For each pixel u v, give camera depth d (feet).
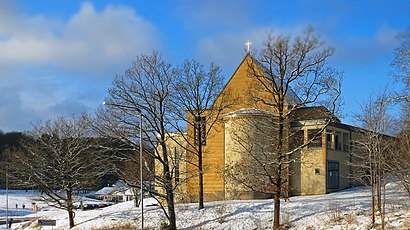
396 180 126.72
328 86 110.11
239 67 158.30
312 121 145.28
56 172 147.64
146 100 121.80
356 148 165.48
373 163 110.93
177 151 152.15
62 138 151.84
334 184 154.10
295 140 143.64
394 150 123.34
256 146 132.57
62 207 143.23
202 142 132.77
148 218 130.93
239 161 136.05
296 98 136.15
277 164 105.60
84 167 146.61
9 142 328.90
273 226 105.91
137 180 128.98
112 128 122.42
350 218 102.01
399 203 112.98
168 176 121.60
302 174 153.28
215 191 156.66
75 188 153.89
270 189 117.50
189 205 137.49
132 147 128.67
